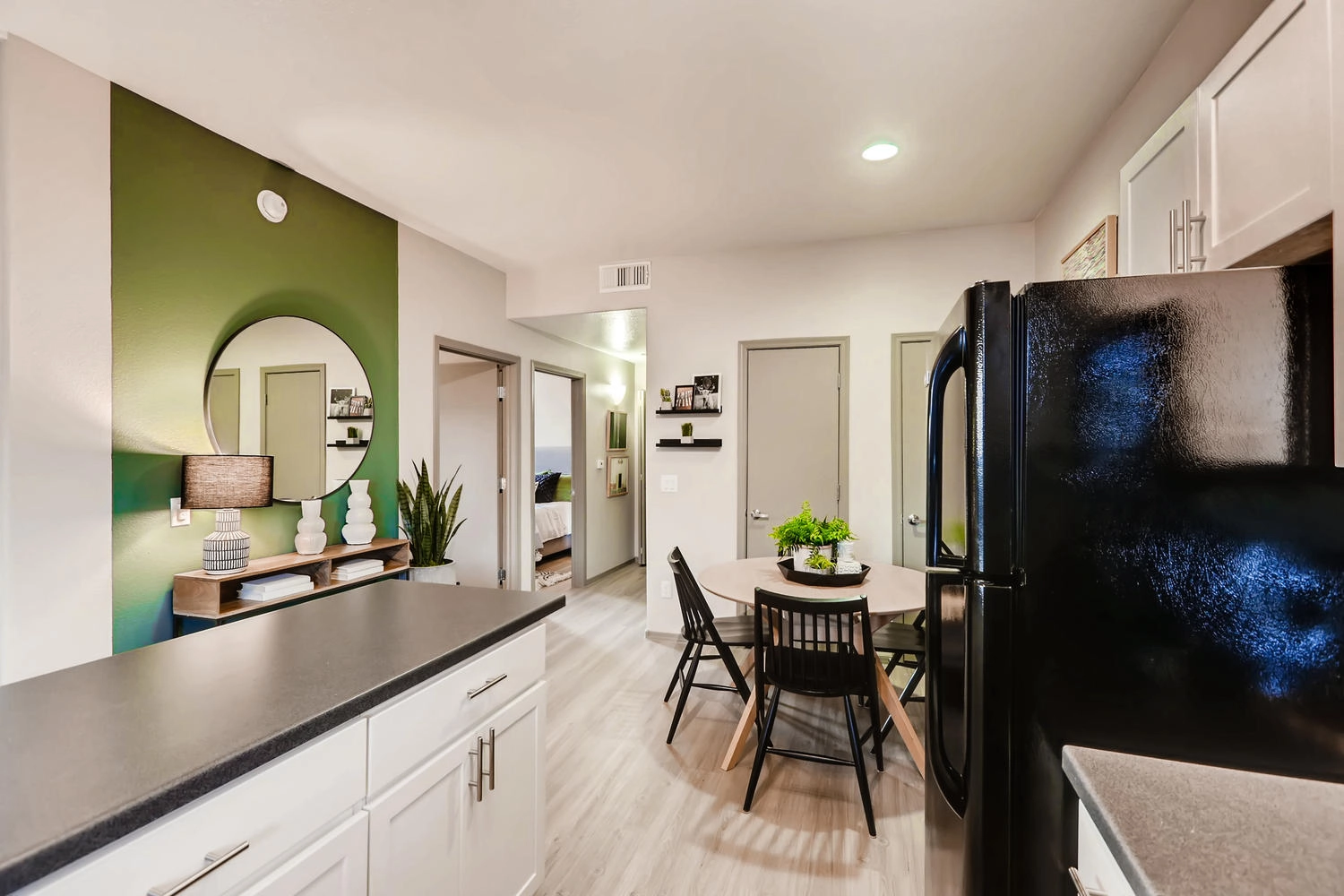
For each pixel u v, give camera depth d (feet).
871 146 8.36
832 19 5.84
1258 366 2.80
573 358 17.92
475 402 15.23
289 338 9.12
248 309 8.52
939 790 3.91
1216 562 2.85
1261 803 2.40
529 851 4.93
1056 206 9.77
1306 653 2.75
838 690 6.75
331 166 9.03
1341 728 2.71
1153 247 5.13
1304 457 2.74
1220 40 5.17
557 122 7.76
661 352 13.25
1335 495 2.71
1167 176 4.81
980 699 3.20
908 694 8.28
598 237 12.09
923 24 5.91
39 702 3.12
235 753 2.59
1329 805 2.38
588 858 6.08
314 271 9.57
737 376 12.74
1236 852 2.10
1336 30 2.50
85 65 6.56
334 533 9.95
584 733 8.78
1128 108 7.07
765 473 12.58
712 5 5.66
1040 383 3.09
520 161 8.85
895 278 11.83
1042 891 3.09
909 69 6.64
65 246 6.46
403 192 9.99
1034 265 11.07
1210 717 2.87
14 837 1.97
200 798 2.50
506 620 4.69
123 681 3.42
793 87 7.00
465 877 4.14
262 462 7.80
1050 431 3.08
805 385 12.36
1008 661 3.15
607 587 18.08
